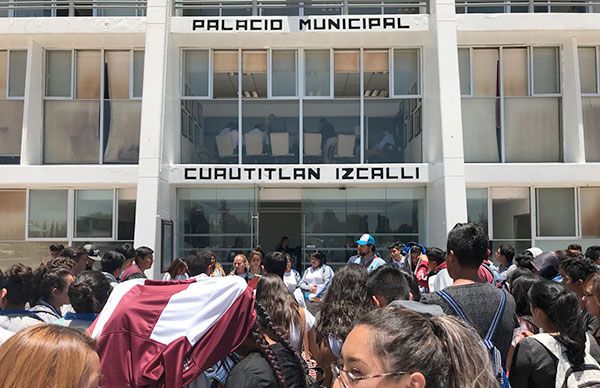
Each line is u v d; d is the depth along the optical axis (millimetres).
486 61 13453
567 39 13078
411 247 9977
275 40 13227
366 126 13547
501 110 13273
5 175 12750
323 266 10547
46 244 13320
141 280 3260
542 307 3791
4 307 4492
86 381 1761
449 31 12250
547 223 13188
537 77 13406
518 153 13250
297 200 13664
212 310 3045
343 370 1829
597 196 13180
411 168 12820
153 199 11836
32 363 1707
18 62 13695
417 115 13570
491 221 13180
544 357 3646
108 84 13648
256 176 12781
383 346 1764
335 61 13688
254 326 3199
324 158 13508
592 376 3576
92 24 12773
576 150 12805
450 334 1847
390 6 13289
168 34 12641
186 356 2961
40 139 13469
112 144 13508
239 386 3043
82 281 4230
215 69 13703
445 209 11680
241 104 13617
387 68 13680
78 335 1851
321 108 13617
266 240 13711
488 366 1862
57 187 13367
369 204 13539
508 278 6879
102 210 13430
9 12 13812
